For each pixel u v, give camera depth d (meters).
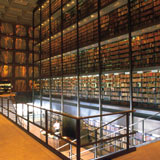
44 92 15.35
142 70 6.39
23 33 21.19
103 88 8.70
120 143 6.49
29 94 16.89
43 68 15.93
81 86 10.49
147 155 2.68
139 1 6.80
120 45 7.76
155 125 5.52
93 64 9.32
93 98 9.38
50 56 13.34
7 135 4.13
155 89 6.20
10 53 20.48
